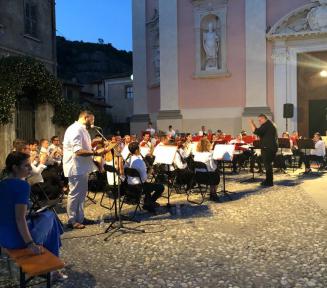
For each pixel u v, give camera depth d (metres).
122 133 34.50
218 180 8.72
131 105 36.59
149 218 7.48
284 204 8.42
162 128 21.03
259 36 19.47
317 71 20.02
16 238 3.88
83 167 6.73
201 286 4.38
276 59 19.34
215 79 20.38
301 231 6.36
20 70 13.41
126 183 7.45
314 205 8.26
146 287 4.39
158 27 22.47
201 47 20.48
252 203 8.61
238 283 4.43
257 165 15.02
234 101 20.11
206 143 8.77
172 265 5.02
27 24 16.14
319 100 20.19
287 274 4.64
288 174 13.38
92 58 52.31
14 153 4.04
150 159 10.71
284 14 19.27
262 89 19.45
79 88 30.41
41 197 7.95
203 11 20.31
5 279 4.64
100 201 9.01
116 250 5.65
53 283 4.55
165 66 21.12
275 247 5.60
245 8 19.66
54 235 4.32
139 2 23.64
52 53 18.03
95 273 4.83
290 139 13.98
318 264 4.92
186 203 8.82
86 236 6.33
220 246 5.70
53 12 18.09
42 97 14.73
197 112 20.66
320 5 18.45
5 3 14.73
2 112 12.12
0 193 3.88
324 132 20.14
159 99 22.81
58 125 15.45
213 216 7.51
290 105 17.69
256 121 19.30
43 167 7.62
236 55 19.98
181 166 9.02
